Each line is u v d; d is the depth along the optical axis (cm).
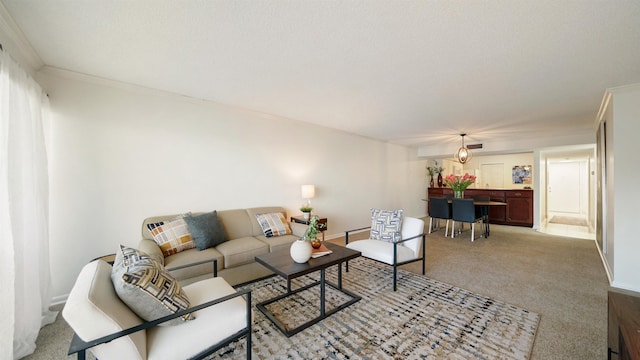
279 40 182
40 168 195
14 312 156
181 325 134
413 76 243
